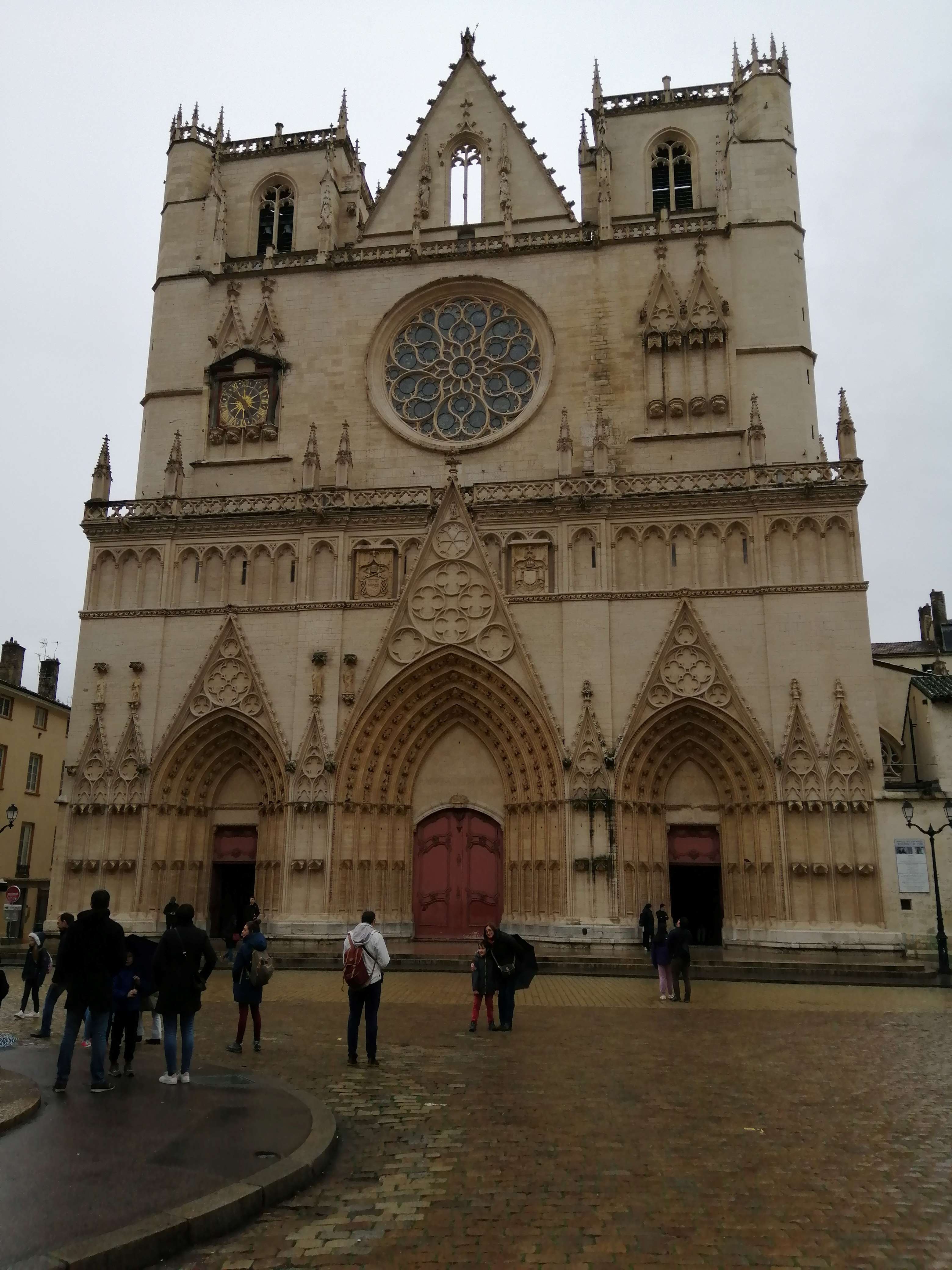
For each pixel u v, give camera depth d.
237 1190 10.06
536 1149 12.41
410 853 44.38
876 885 39.06
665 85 54.12
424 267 51.47
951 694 40.41
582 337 49.09
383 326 51.00
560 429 47.44
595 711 42.28
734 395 47.09
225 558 46.81
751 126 51.00
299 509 46.34
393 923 43.12
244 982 19.28
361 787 43.69
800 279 48.59
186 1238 9.20
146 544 47.41
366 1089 15.77
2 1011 25.17
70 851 44.31
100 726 45.31
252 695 44.91
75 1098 13.91
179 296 52.75
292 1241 9.41
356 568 45.97
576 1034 21.58
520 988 22.38
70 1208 9.48
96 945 14.51
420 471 48.53
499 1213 10.16
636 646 43.09
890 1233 9.60
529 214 52.38
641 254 49.69
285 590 46.28
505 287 50.50
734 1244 9.31
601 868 40.66
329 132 56.06
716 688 42.09
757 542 43.12
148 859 43.78
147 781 44.53
